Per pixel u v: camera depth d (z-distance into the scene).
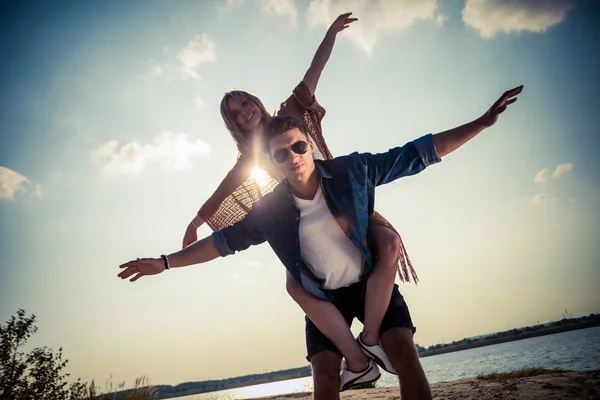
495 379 5.68
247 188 3.30
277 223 2.24
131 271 2.32
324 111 3.38
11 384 6.39
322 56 3.44
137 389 6.93
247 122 3.23
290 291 2.21
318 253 2.19
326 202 2.14
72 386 6.73
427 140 2.18
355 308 2.26
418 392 1.75
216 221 3.30
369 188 2.19
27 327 6.79
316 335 2.12
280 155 2.10
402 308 2.00
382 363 1.94
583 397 2.82
